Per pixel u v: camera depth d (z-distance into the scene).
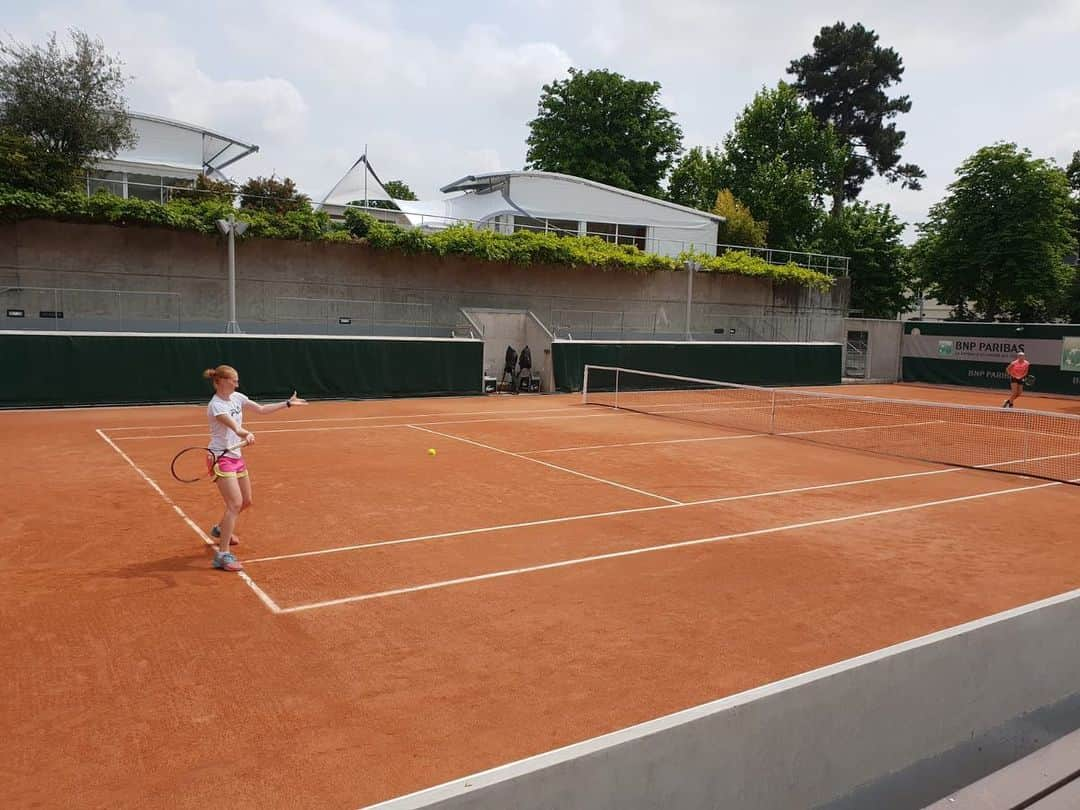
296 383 24.20
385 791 4.04
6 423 18.28
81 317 25.27
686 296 37.84
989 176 40.81
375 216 32.69
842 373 39.34
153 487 11.51
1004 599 7.49
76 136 25.88
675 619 6.73
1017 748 4.40
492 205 37.69
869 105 62.41
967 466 15.51
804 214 51.09
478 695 5.21
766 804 3.60
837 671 3.79
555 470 13.61
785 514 10.81
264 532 9.19
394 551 8.54
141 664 5.61
